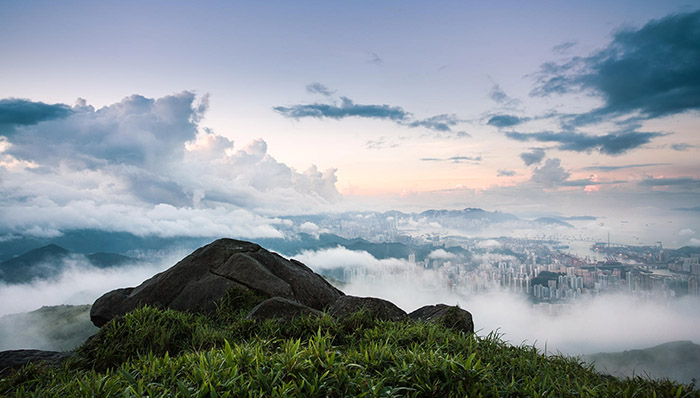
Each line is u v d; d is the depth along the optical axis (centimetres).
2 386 455
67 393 379
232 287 902
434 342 524
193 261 1002
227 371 358
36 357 609
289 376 356
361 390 349
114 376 405
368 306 721
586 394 396
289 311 680
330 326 615
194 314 852
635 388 411
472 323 719
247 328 623
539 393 383
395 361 411
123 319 627
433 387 366
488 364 429
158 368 392
